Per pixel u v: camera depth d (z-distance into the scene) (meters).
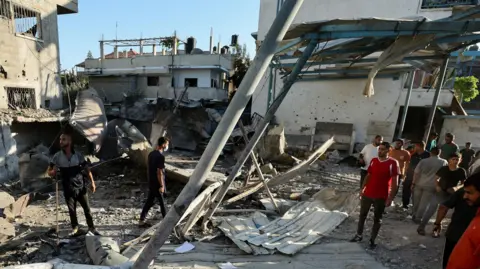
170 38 21.38
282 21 1.27
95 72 21.92
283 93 3.44
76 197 4.39
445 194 4.54
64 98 15.95
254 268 3.64
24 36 11.19
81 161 4.40
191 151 13.84
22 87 11.14
